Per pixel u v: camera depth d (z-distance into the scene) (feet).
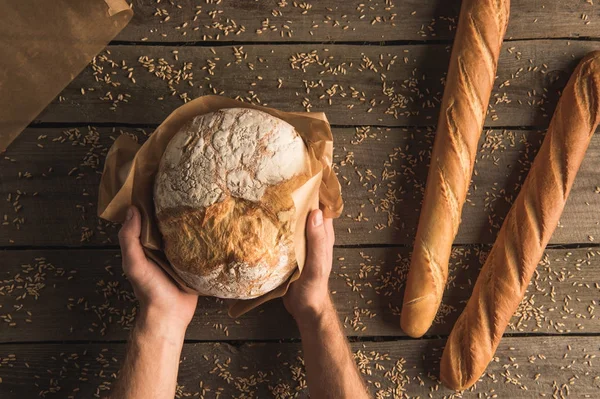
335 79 3.56
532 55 3.58
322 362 3.34
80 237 3.51
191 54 3.51
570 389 3.60
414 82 3.57
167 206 3.09
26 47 3.43
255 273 3.04
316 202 3.14
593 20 3.57
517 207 3.50
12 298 3.50
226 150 3.06
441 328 3.61
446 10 3.56
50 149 3.50
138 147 3.30
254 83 3.54
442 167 3.43
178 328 3.30
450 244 3.47
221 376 3.55
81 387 3.51
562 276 3.60
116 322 3.53
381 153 3.58
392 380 3.60
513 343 3.60
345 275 3.59
